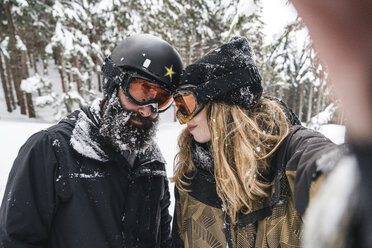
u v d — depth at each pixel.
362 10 0.15
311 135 0.85
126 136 1.09
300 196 0.68
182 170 1.24
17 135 6.36
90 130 1.10
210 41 14.68
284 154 0.89
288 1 0.18
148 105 1.12
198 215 1.18
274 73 4.24
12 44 8.62
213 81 0.99
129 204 1.13
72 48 8.12
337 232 0.21
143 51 1.14
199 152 1.14
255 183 0.92
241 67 1.00
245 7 3.73
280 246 0.92
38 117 15.16
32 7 7.87
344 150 0.22
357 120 0.17
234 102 1.00
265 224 0.96
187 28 12.98
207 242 1.14
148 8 9.02
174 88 1.21
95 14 8.84
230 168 1.00
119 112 1.10
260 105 1.05
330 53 0.17
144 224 1.19
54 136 1.05
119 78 1.10
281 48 3.53
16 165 1.03
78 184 1.03
